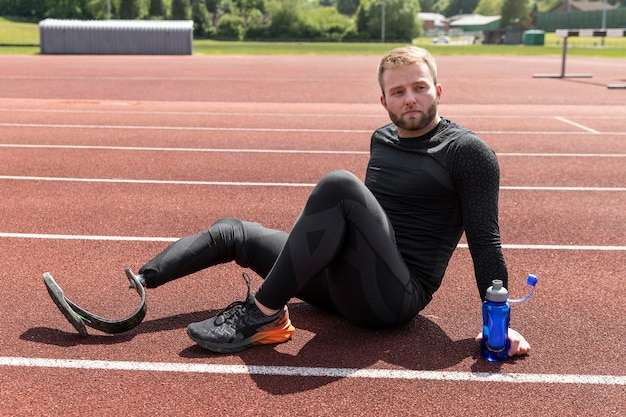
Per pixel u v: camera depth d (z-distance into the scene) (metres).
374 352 3.21
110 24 37.56
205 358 3.15
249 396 2.81
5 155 8.52
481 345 3.17
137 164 8.03
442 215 3.21
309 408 2.72
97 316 3.34
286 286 3.09
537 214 6.05
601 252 4.96
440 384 2.92
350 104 14.52
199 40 79.81
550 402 2.79
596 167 8.16
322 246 2.97
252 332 3.20
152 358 3.15
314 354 3.18
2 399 2.77
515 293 4.10
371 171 3.36
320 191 2.97
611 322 3.64
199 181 7.17
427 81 3.09
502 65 30.75
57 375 2.98
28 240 5.09
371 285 3.06
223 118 12.20
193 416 2.65
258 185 7.03
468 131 3.13
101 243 5.04
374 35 93.06
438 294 4.03
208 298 3.92
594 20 100.12
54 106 13.67
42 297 3.92
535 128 11.26
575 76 22.67
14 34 68.62
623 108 14.09
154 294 3.97
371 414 2.68
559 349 3.29
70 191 6.68
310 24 90.25
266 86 18.61
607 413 2.71
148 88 17.70
